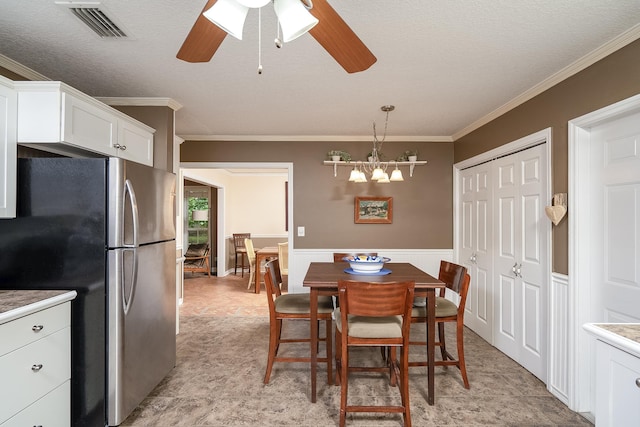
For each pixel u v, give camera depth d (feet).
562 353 7.55
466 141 12.82
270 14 5.41
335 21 4.06
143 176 7.13
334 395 7.80
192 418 6.91
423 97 9.37
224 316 14.29
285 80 8.19
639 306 6.07
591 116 6.75
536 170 8.70
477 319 11.84
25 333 5.12
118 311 6.32
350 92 8.98
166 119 9.53
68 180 6.31
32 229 6.30
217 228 25.45
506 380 8.49
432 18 5.57
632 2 5.11
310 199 14.12
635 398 3.54
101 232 6.28
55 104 6.23
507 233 10.02
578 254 7.13
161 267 7.98
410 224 14.11
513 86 8.52
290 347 10.83
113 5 5.20
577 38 6.19
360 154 14.12
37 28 5.87
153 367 7.63
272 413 7.09
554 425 6.68
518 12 5.40
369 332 6.64
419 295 7.44
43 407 5.50
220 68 7.51
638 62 5.85
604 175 6.81
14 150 6.17
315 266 10.05
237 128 12.81
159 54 6.86
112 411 6.33
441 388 8.08
